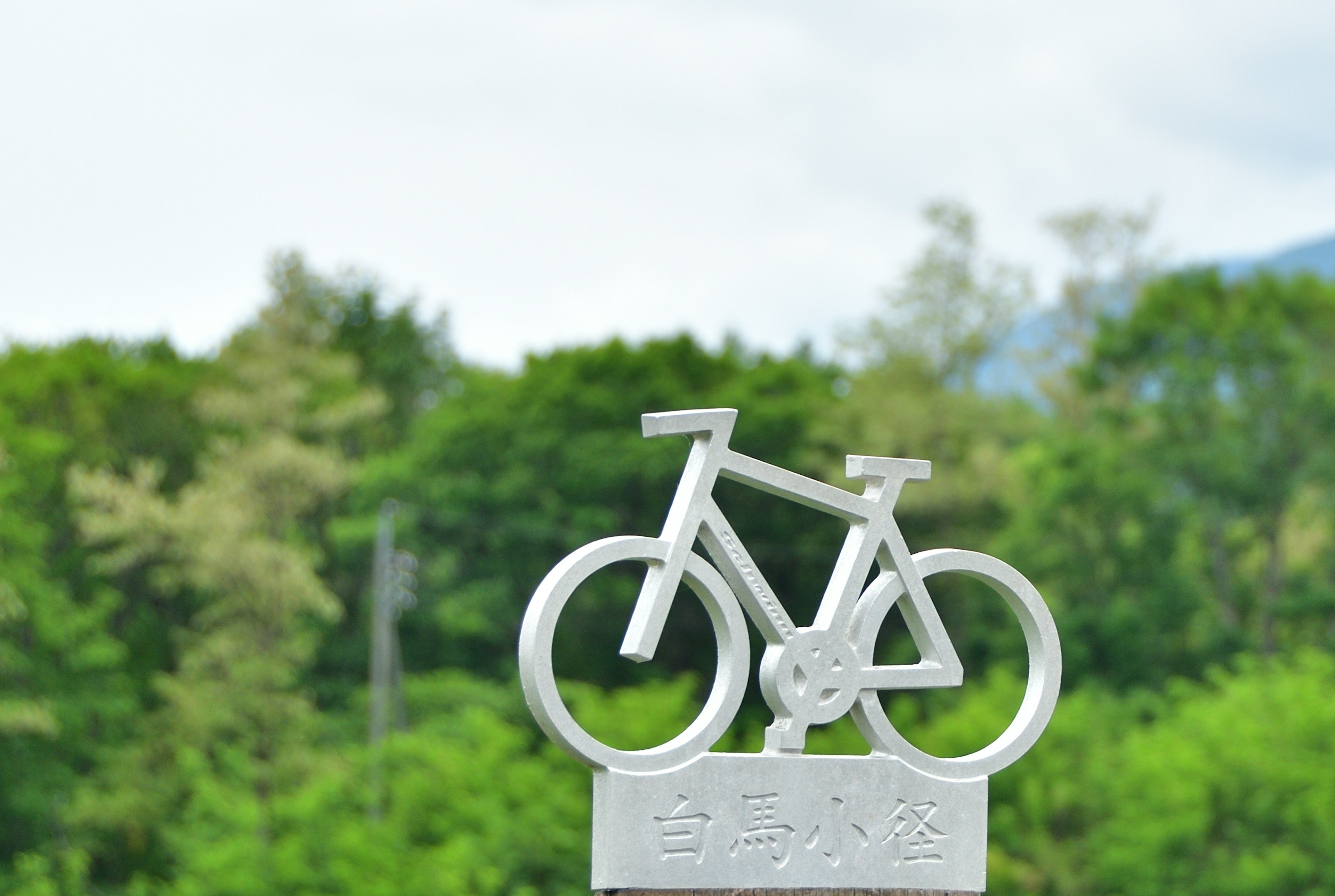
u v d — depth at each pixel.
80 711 25.69
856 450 30.95
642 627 4.34
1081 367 31.66
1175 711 22.17
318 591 24.81
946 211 38.28
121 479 31.42
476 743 19.36
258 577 24.17
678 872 4.30
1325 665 18.62
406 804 14.91
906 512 30.38
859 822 4.58
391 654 29.62
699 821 4.35
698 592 4.50
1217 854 15.70
